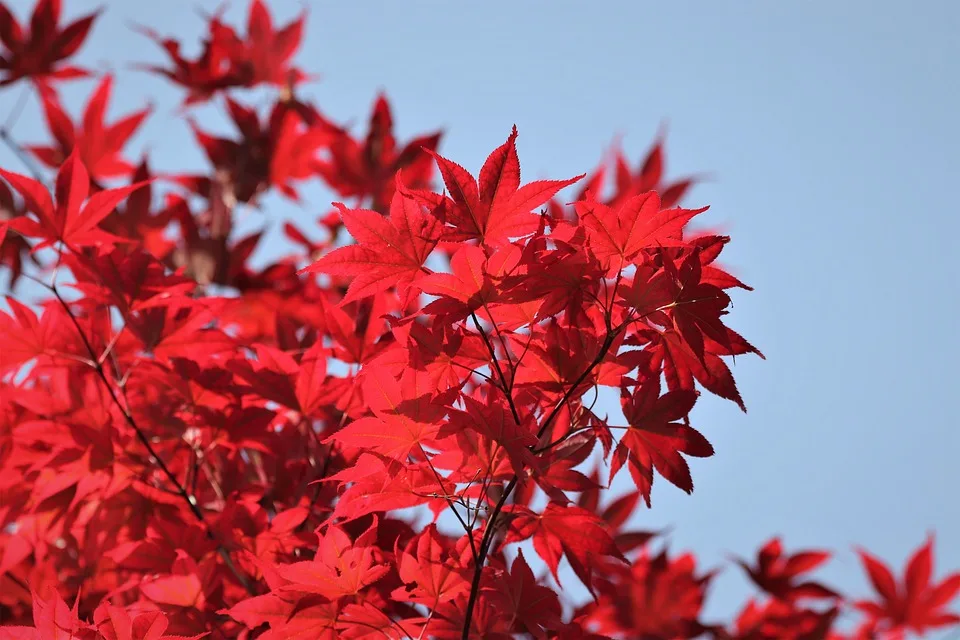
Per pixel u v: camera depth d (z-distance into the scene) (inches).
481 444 70.8
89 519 77.0
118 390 78.1
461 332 71.1
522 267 70.5
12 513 77.4
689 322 70.9
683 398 71.4
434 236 71.1
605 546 71.9
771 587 84.4
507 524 72.7
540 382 71.5
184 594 74.2
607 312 70.8
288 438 77.1
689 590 84.4
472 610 71.1
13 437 76.9
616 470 71.7
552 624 71.6
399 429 70.6
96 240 76.6
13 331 76.7
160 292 76.9
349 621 71.5
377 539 74.0
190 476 77.8
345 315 76.0
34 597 70.7
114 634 70.4
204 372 76.4
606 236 70.8
